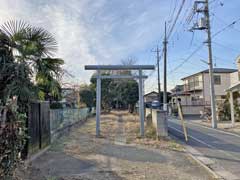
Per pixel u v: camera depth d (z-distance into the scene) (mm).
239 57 22938
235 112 22391
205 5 18266
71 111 16078
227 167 6559
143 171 6000
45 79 7273
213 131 15359
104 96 39094
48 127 9219
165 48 27234
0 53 6305
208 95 38844
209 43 18578
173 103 41781
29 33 6773
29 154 6797
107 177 5465
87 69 13047
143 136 12219
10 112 3961
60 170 5988
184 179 5383
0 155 3672
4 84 6098
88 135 12773
